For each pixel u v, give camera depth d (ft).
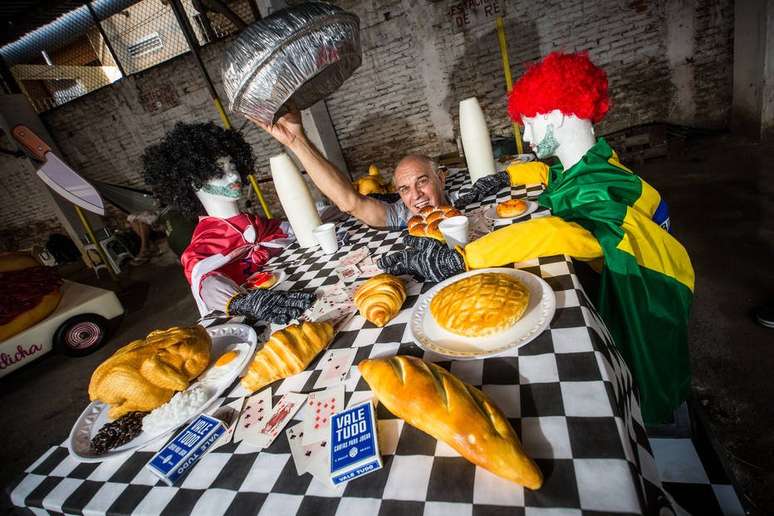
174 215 13.87
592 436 2.23
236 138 6.55
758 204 11.41
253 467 2.76
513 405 2.58
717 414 6.30
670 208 12.81
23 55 26.08
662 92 17.74
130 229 25.36
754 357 7.01
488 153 7.42
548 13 17.42
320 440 2.79
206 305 5.50
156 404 3.57
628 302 3.88
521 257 4.01
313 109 20.47
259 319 4.79
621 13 16.78
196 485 2.75
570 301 3.35
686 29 16.39
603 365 2.65
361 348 3.65
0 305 12.33
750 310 8.00
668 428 5.06
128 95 23.70
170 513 2.58
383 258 4.83
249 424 3.17
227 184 6.25
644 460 2.53
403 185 6.40
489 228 5.34
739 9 15.28
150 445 3.24
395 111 21.47
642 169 16.40
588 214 4.01
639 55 17.33
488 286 3.35
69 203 22.94
